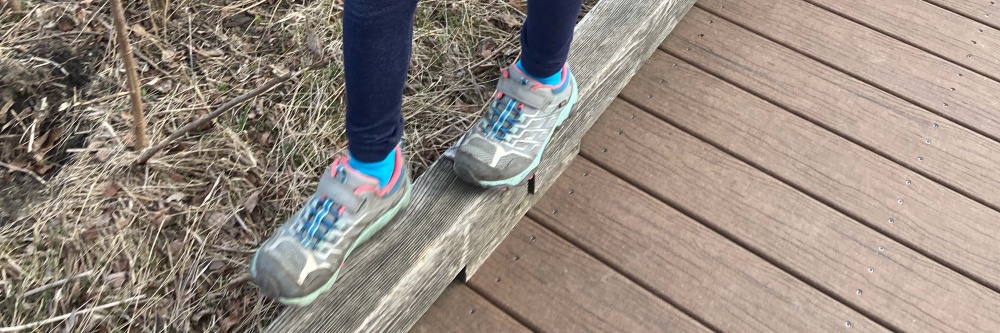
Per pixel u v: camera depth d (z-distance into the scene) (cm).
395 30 83
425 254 112
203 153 133
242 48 151
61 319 112
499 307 129
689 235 138
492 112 120
